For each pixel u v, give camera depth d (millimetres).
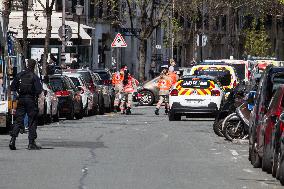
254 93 36344
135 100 94062
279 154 28047
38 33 89625
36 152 37219
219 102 59906
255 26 173250
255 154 32156
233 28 169500
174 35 138375
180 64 155750
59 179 28297
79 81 65312
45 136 45875
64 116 62188
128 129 52062
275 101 30297
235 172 30703
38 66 55031
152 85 86625
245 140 42656
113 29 123688
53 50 94125
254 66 79938
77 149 38688
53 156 35562
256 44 171625
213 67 67062
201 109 59906
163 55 146625
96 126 54562
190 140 44375
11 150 38094
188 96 60000
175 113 60344
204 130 51562
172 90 60375
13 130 38344
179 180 28297
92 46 117625
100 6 119938
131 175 29453
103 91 71750
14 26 90625
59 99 59719
